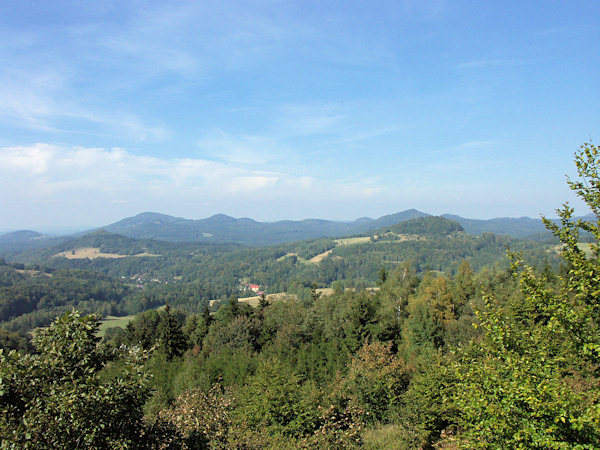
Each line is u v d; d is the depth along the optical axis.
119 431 7.48
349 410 14.55
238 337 42.34
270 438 12.22
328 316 49.34
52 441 6.69
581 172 7.76
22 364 7.23
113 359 8.45
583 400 7.16
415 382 15.18
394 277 72.12
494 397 7.36
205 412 11.69
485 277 55.78
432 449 13.20
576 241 7.81
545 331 8.08
